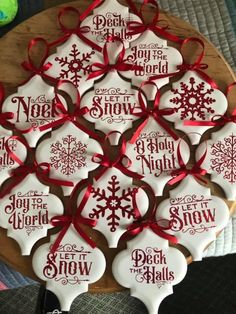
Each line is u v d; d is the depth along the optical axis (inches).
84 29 16.6
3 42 16.7
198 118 15.7
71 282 14.2
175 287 23.9
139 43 16.5
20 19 20.3
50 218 14.6
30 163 15.3
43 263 14.3
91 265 14.3
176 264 14.3
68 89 16.0
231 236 18.2
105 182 14.9
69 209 14.9
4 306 23.7
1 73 16.3
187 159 15.3
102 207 14.7
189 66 16.2
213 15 20.2
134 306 23.7
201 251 14.6
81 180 15.0
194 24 20.1
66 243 14.4
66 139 15.4
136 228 14.5
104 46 16.2
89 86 16.0
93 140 15.4
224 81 16.3
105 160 15.1
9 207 14.7
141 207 14.8
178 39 16.6
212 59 16.5
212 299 23.7
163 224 14.7
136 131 15.4
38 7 20.6
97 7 16.9
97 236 14.6
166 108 15.8
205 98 15.9
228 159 15.3
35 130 15.5
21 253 14.5
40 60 16.4
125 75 16.1
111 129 15.5
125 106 15.8
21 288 24.0
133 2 17.0
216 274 24.2
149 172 15.1
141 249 14.4
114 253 14.5
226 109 15.9
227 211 14.9
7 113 15.6
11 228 14.6
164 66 16.2
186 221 14.7
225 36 20.0
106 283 14.3
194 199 14.9
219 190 15.2
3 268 18.2
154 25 16.7
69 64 16.2
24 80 16.2
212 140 15.6
